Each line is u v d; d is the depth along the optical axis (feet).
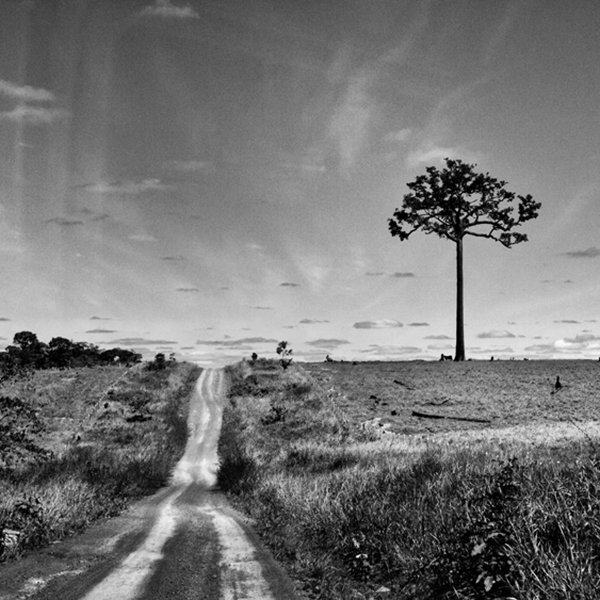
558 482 25.59
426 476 39.45
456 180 224.33
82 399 185.26
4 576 26.58
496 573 20.30
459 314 237.25
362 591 25.45
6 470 74.38
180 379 224.74
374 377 200.34
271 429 147.33
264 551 34.12
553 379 178.50
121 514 53.47
